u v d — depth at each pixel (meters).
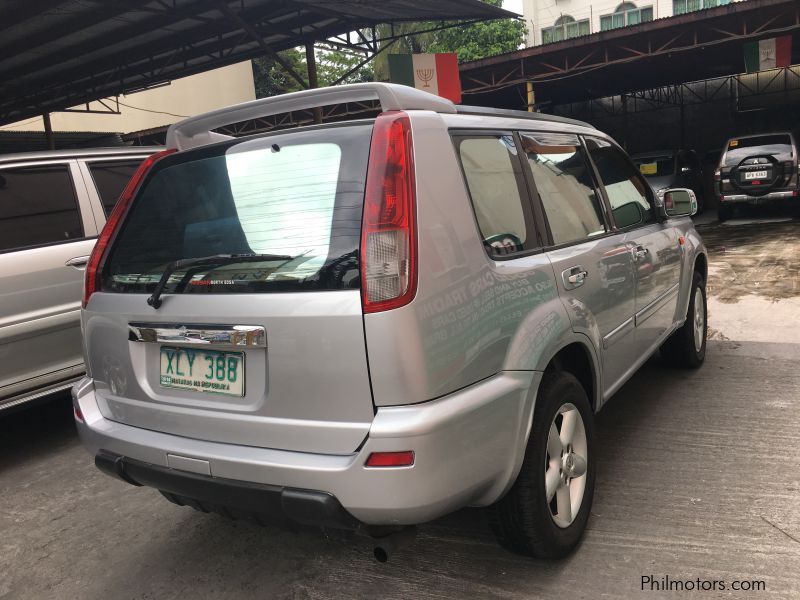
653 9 30.62
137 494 3.24
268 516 1.96
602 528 2.57
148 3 9.94
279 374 1.88
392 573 2.39
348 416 1.79
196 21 11.76
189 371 2.10
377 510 1.76
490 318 1.98
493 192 2.19
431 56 12.58
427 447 1.74
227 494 1.97
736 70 22.39
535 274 2.23
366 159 1.87
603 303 2.72
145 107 23.86
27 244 3.79
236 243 2.04
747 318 5.62
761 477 2.88
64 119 22.03
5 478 3.55
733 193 12.80
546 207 2.50
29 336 3.74
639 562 2.33
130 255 2.32
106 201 4.23
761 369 4.32
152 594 2.39
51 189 4.00
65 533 2.90
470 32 28.62
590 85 22.77
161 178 2.34
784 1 12.86
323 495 1.80
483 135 2.26
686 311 4.10
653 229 3.58
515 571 2.35
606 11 31.67
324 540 2.68
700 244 4.34
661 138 25.94
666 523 2.56
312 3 10.62
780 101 24.06
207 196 2.17
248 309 1.91
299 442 1.86
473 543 2.56
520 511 2.15
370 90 2.00
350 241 1.81
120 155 4.44
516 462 2.04
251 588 2.38
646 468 3.05
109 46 12.75
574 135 3.00
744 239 10.41
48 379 3.84
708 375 4.29
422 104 2.04
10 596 2.45
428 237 1.83
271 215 1.98
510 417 2.01
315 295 1.82
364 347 1.75
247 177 2.09
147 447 2.13
